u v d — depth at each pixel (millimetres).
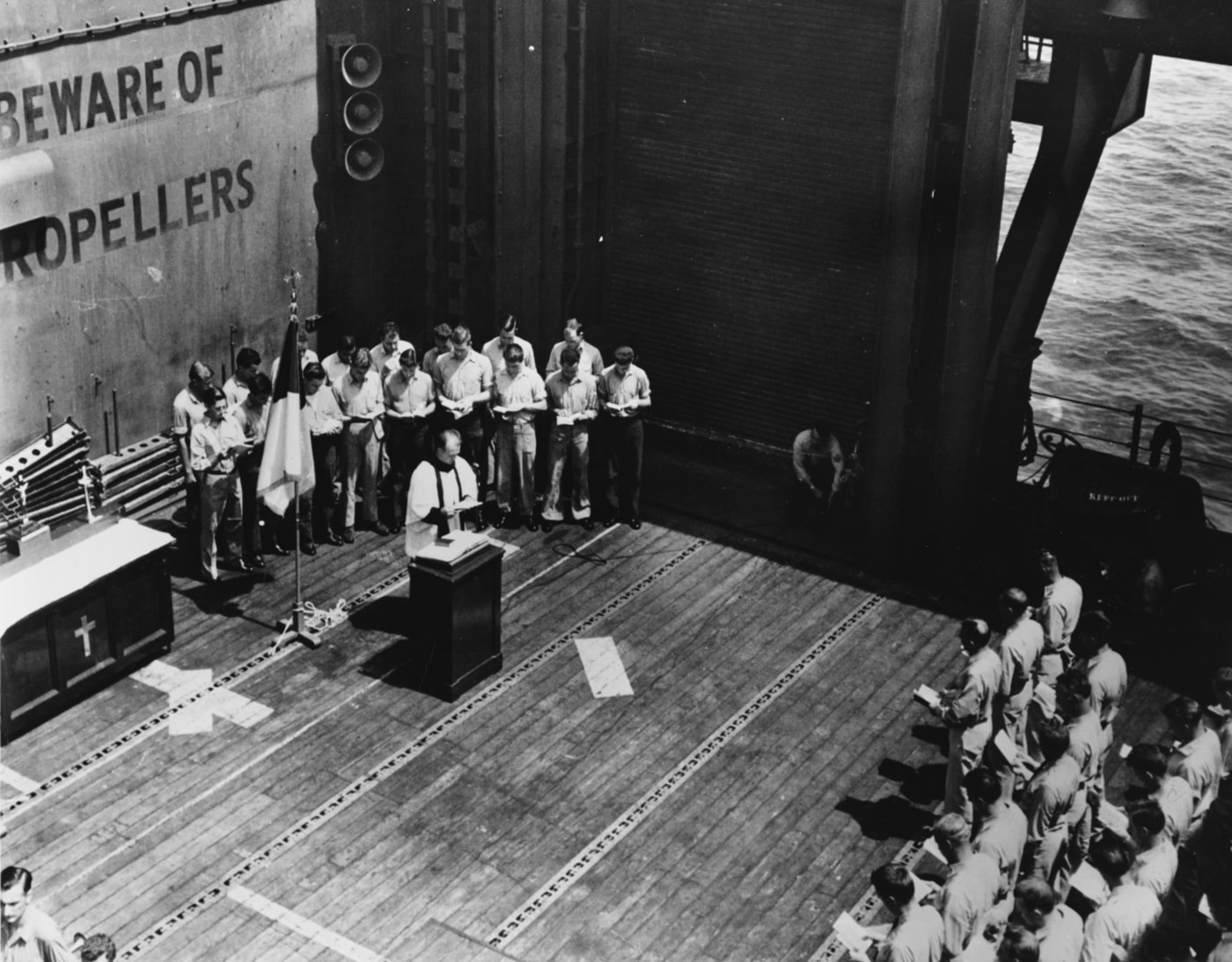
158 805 13180
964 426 16562
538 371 19188
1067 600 13523
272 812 13172
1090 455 17906
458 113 18250
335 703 14555
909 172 15914
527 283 18688
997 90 15383
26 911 10211
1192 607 16750
